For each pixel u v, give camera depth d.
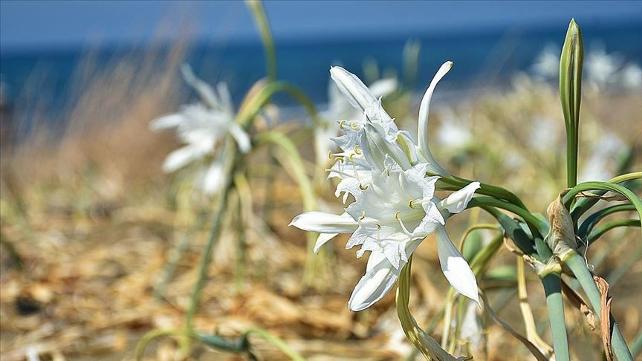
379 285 0.47
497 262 1.30
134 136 2.54
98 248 1.60
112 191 2.28
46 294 1.24
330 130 1.11
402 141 0.50
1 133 2.82
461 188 0.50
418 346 0.52
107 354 1.03
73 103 2.73
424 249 1.49
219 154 1.09
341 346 1.01
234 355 0.98
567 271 0.50
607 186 0.47
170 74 2.64
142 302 1.23
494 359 0.92
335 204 1.68
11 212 1.88
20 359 1.00
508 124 2.51
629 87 2.03
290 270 1.42
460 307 0.64
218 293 1.24
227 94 1.05
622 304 1.14
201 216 1.43
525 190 1.82
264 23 1.06
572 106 0.50
